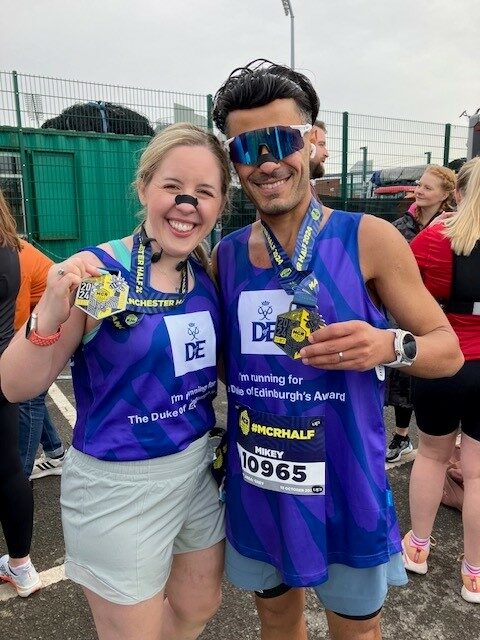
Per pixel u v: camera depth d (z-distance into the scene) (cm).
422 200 387
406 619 220
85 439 139
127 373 133
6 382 126
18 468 219
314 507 137
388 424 429
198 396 146
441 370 137
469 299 220
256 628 214
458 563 255
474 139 842
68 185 839
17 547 223
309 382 133
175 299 138
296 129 130
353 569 142
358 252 134
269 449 139
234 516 153
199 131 139
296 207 137
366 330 121
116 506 137
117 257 137
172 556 159
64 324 128
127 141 861
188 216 133
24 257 247
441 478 244
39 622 216
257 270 141
